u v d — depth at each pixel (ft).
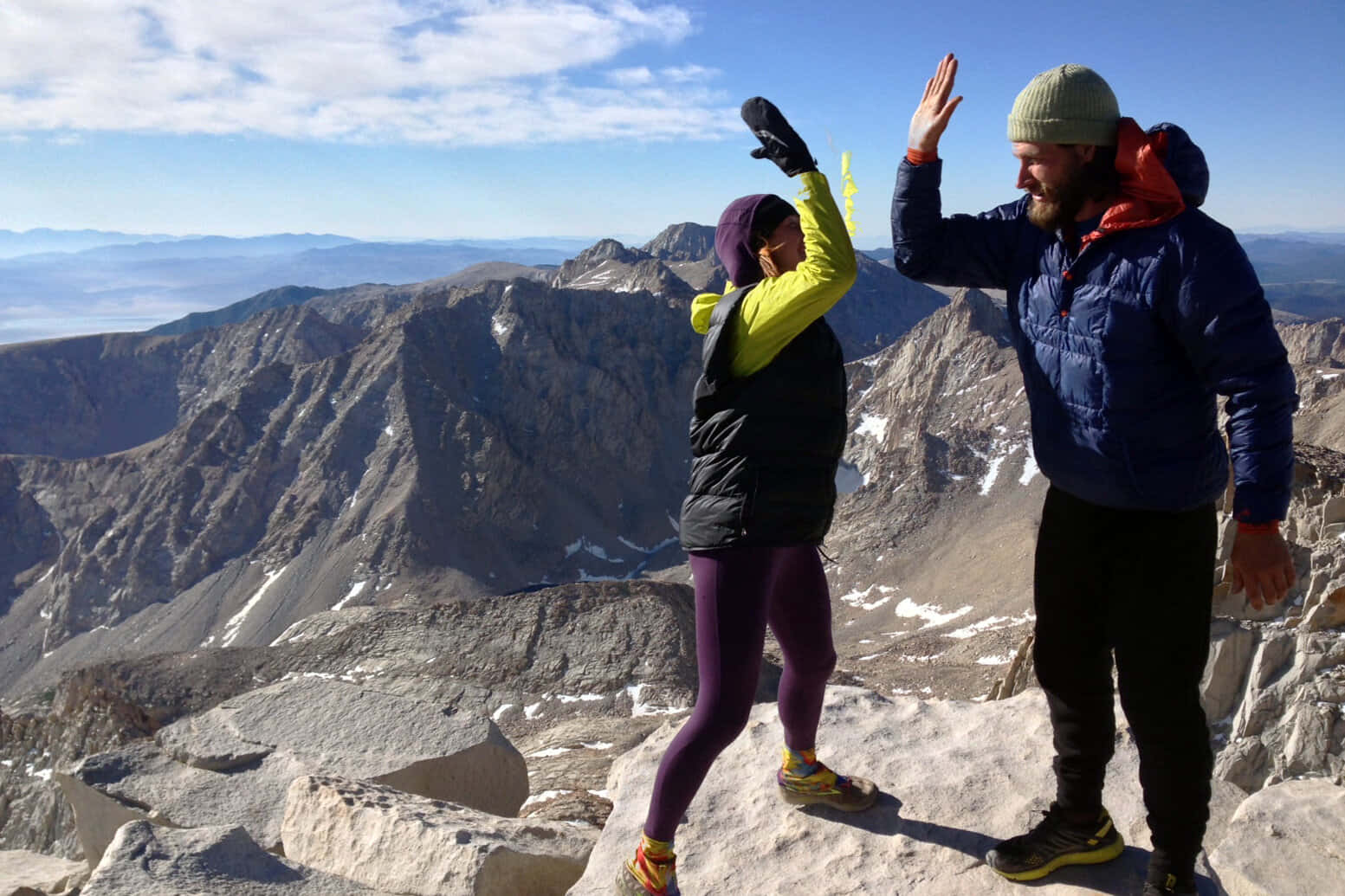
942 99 13.14
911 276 14.23
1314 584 72.49
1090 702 13.12
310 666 379.14
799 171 12.53
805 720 15.37
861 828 15.16
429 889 17.76
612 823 16.39
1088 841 13.50
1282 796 14.57
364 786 21.20
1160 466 11.46
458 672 369.09
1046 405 12.39
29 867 37.01
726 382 13.10
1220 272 10.52
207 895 14.71
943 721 18.28
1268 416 10.53
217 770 29.45
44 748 181.16
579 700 343.26
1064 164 11.55
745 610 13.42
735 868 14.69
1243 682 71.92
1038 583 13.33
